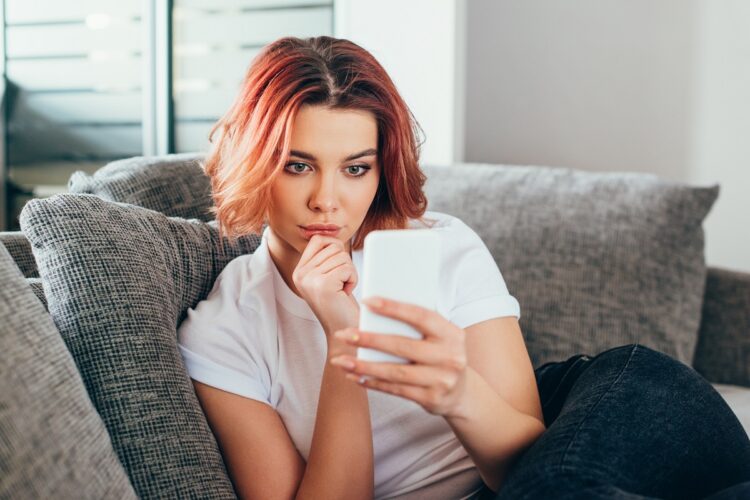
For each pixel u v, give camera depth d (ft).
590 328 5.56
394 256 2.39
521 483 2.60
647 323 5.56
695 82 7.77
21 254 3.88
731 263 7.80
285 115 2.96
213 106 8.21
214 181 3.45
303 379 3.37
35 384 2.41
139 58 8.51
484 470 2.99
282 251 3.45
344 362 2.44
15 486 2.21
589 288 5.64
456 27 7.26
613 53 7.98
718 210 7.79
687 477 2.85
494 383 3.30
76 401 2.56
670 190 5.83
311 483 3.07
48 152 9.11
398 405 3.36
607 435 2.72
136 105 8.63
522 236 5.82
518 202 5.97
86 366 2.91
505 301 3.47
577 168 8.19
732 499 2.44
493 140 8.39
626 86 7.98
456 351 2.42
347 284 3.04
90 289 3.01
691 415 2.96
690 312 5.66
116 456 2.69
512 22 8.23
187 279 3.57
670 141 7.90
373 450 3.23
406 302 2.41
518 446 2.92
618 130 8.04
